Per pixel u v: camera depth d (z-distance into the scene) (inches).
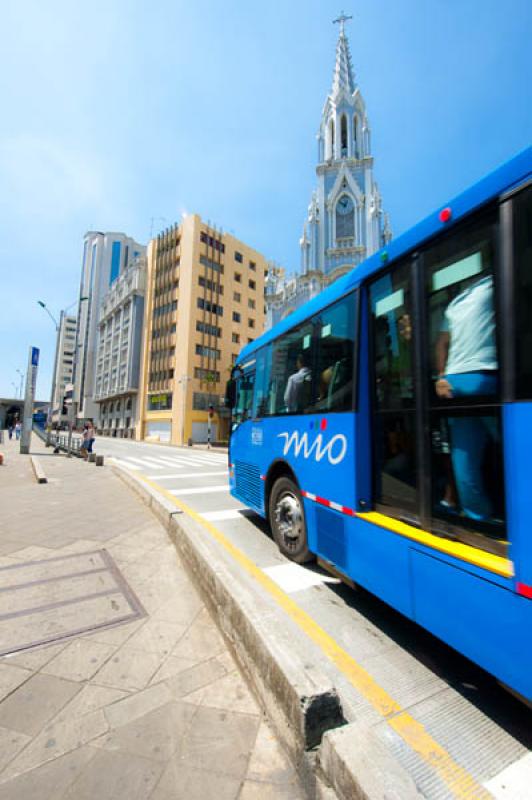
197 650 103.7
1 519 236.7
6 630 111.7
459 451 85.0
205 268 1723.7
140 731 74.5
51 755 68.4
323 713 66.1
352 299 128.9
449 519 85.8
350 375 124.6
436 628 84.4
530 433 68.1
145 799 59.6
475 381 82.0
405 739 73.7
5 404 3129.9
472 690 89.7
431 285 96.6
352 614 126.0
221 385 1737.2
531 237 72.7
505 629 68.8
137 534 207.6
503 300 76.5
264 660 81.0
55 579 148.9
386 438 111.9
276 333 197.0
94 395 2709.2
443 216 92.8
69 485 363.9
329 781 59.2
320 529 140.3
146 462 663.8
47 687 87.4
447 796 60.9
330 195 1803.6
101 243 3120.1
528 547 66.0
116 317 2282.2
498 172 80.2
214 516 255.8
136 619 119.6
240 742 71.9
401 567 96.4
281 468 185.5
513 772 66.2
